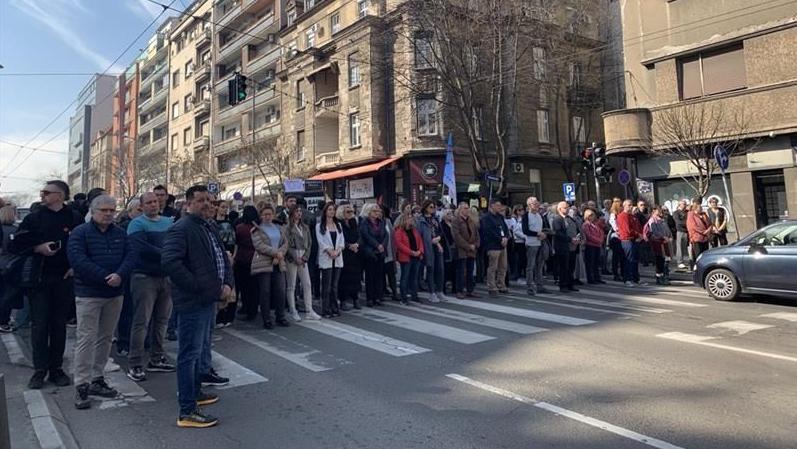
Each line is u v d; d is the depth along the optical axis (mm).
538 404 4648
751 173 16203
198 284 4414
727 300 9992
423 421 4348
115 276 5031
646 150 17859
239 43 42344
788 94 15078
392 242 10711
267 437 4141
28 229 5426
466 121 20844
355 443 3965
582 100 29359
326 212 9258
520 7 18609
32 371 6117
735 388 4945
